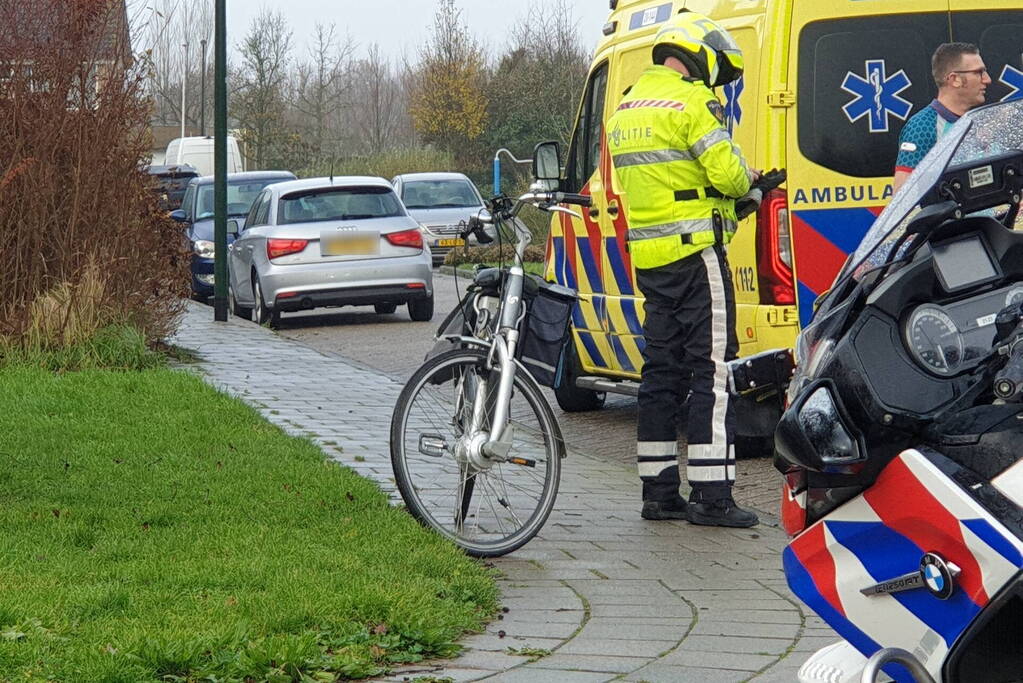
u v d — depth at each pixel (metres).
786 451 3.40
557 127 47.50
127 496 6.97
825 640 5.19
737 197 7.16
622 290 10.25
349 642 4.88
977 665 3.23
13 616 4.77
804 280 8.55
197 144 35.66
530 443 6.75
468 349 6.68
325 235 18.33
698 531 7.07
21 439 8.48
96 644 4.57
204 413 9.65
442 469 6.64
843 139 8.59
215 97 17.16
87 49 12.42
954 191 3.54
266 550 5.89
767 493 8.15
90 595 5.07
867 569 3.37
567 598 5.81
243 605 5.06
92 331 12.38
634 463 9.33
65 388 10.54
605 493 8.08
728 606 5.67
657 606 5.68
